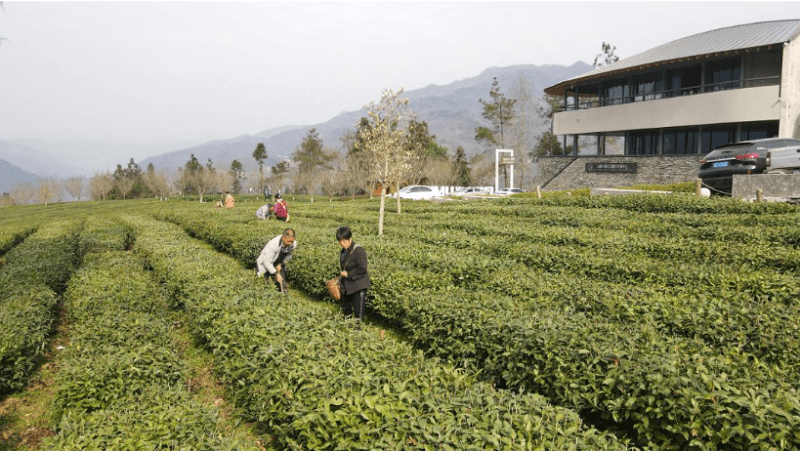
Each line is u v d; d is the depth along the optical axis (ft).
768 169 56.08
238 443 14.20
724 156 59.41
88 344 21.54
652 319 20.53
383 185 55.01
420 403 13.43
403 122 56.59
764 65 98.89
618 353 15.64
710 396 12.69
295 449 14.48
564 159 126.82
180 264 37.04
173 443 13.39
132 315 25.62
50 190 275.59
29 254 47.67
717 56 96.12
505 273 29.40
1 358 21.53
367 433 12.76
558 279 27.86
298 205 123.34
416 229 53.78
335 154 324.80
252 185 330.54
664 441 13.71
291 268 37.11
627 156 111.96
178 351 24.75
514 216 64.64
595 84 132.77
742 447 12.17
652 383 13.98
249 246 48.32
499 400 13.69
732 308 20.20
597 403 15.53
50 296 31.37
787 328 18.10
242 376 19.33
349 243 26.55
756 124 101.14
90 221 90.02
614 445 11.94
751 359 18.03
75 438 13.61
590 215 55.11
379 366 15.84
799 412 12.12
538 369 17.57
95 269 38.83
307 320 21.38
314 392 14.65
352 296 27.53
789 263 29.22
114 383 18.33
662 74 111.86
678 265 29.48
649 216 51.62
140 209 167.32
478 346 20.15
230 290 27.89
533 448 11.43
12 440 18.45
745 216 44.98
